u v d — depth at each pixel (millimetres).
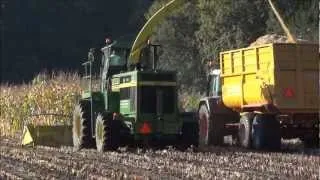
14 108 64000
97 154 38312
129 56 42438
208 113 46719
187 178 27375
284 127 42094
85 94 44625
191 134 39906
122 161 34281
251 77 42531
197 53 110188
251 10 99188
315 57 40844
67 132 46656
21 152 41469
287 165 32188
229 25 101062
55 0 199750
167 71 39969
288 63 40344
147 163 33031
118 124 39156
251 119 42094
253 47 42156
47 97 61938
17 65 186125
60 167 32312
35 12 197375
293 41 43875
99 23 197125
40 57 189125
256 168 31047
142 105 38969
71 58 189000
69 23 196625
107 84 42375
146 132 38781
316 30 86312
